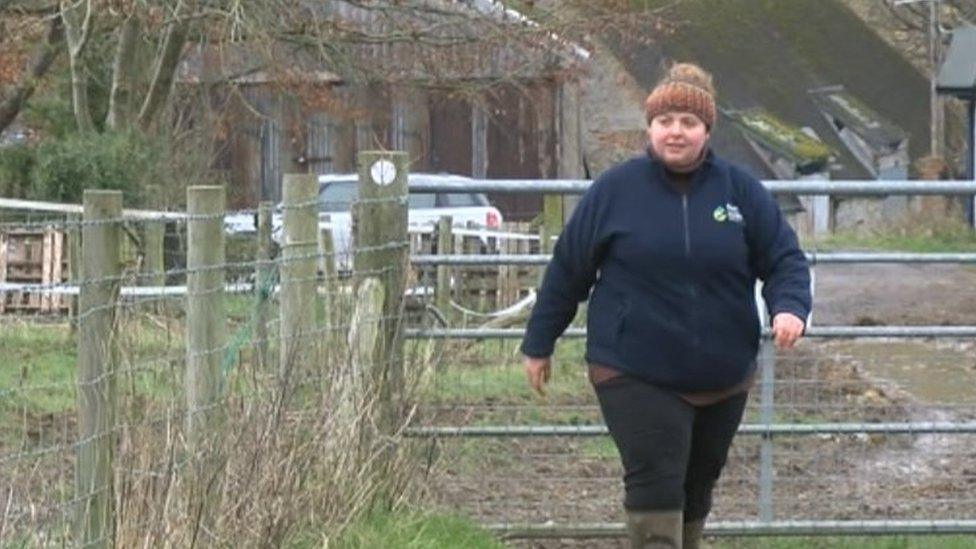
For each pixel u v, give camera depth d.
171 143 49.44
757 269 12.47
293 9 43.28
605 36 56.28
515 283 30.09
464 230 37.19
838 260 15.48
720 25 96.50
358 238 15.01
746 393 12.63
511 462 15.85
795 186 15.11
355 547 13.56
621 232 12.27
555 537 15.41
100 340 11.87
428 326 15.69
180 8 41.44
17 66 47.12
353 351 14.27
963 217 67.19
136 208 42.81
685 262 12.17
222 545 12.49
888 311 38.72
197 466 12.46
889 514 16.14
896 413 17.16
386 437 14.41
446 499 15.60
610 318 12.34
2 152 43.19
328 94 51.78
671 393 12.29
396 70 48.97
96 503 11.88
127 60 46.53
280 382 13.34
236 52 53.72
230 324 14.84
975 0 99.94
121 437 12.01
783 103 93.25
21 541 11.68
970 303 39.91
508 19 46.72
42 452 11.84
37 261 33.00
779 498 16.28
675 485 12.29
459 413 15.40
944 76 75.00
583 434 15.45
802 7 100.81
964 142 84.62
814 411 16.80
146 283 19.20
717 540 15.85
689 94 12.19
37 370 15.45
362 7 45.28
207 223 13.18
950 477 16.70
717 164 12.37
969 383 18.09
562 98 71.00
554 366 17.50
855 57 99.12
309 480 13.47
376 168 15.01
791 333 12.12
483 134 70.44
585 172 74.19
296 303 14.14
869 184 15.25
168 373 12.64
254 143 67.31
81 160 42.66
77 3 41.47
